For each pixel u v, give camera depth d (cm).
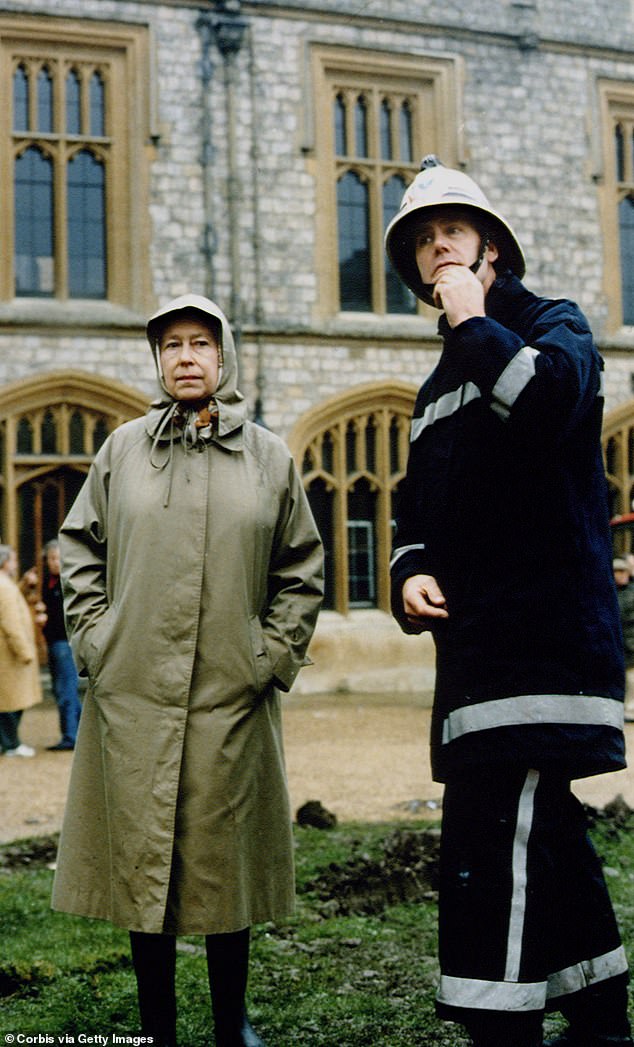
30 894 452
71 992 335
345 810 634
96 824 277
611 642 241
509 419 229
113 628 274
